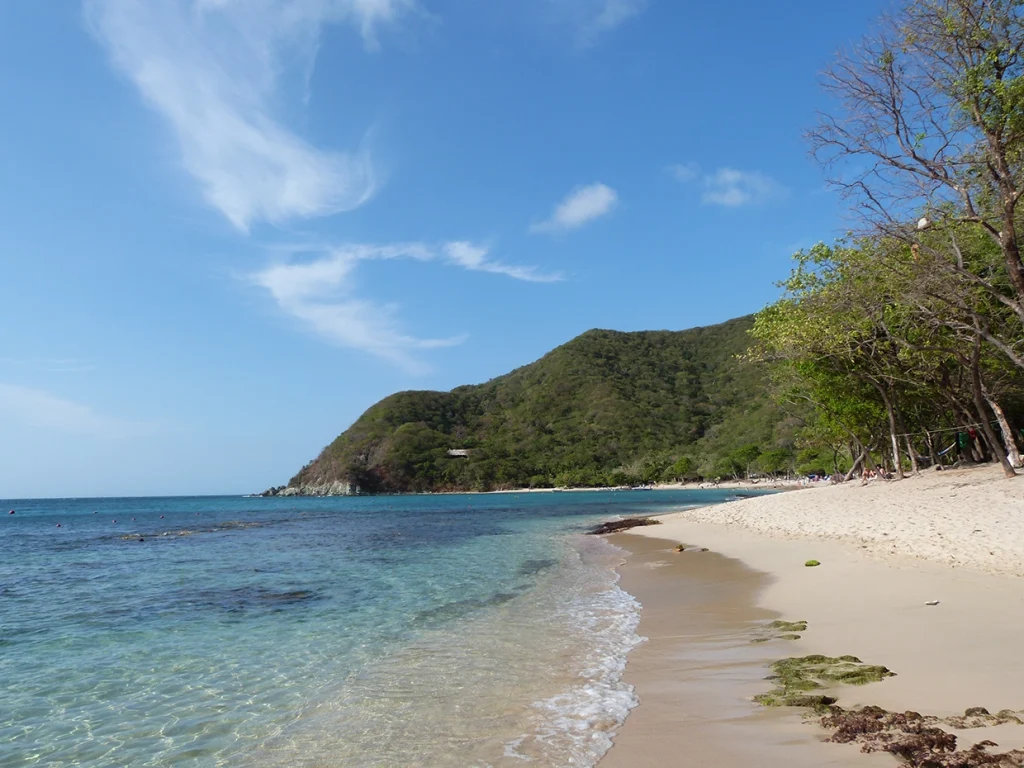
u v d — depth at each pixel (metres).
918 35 14.35
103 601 15.81
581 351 198.88
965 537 14.53
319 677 8.95
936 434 38.75
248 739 6.75
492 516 54.94
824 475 81.69
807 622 9.70
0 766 6.29
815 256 26.42
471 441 173.12
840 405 35.78
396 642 10.78
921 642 7.86
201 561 24.70
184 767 6.12
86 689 8.77
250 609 14.30
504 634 10.85
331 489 156.25
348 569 20.78
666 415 164.25
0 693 8.63
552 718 6.61
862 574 12.84
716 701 6.60
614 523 38.69
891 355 27.73
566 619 11.80
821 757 4.93
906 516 19.34
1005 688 6.01
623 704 6.85
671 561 19.12
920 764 4.59
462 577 18.12
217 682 8.94
